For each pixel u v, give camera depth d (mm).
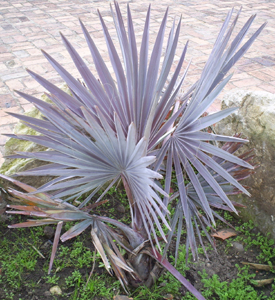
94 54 2113
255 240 3070
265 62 6457
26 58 6449
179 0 10602
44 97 3484
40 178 3137
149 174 1721
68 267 2779
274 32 7977
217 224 3275
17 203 3125
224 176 2053
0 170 3180
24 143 3242
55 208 2080
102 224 2203
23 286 2602
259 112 2984
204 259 2926
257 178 3047
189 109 2125
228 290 2613
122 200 3482
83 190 2088
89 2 10266
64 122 1905
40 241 2996
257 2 10414
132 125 1637
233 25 1969
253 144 3061
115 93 2166
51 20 8641
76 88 2129
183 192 2102
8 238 2988
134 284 2555
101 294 2566
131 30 2041
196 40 7410
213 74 2033
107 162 1962
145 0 10508
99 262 2830
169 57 2092
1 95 5145
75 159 1925
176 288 2602
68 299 2537
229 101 3295
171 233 2264
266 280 2701
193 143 2107
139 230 2311
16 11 9375
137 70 2080
